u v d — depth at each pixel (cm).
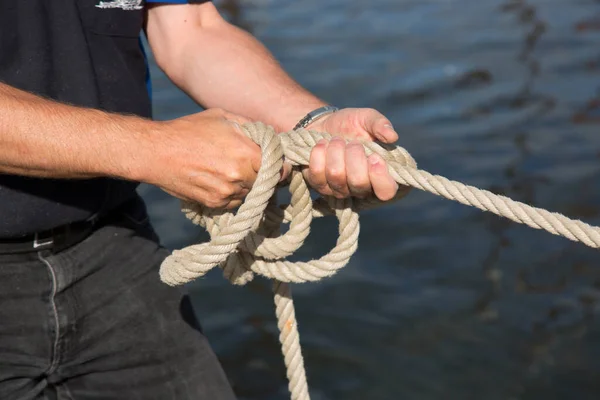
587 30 1265
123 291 279
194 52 288
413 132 958
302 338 643
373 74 1124
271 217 257
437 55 1188
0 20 239
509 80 1096
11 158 215
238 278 259
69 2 252
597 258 725
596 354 618
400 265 725
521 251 736
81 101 252
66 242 263
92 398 280
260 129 228
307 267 251
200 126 226
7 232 246
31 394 267
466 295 685
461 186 225
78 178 226
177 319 288
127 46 266
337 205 245
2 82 223
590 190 820
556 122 970
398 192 242
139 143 219
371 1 1434
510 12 1357
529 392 587
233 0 1421
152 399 282
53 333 263
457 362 617
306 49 1221
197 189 225
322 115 261
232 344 633
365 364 618
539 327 647
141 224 293
